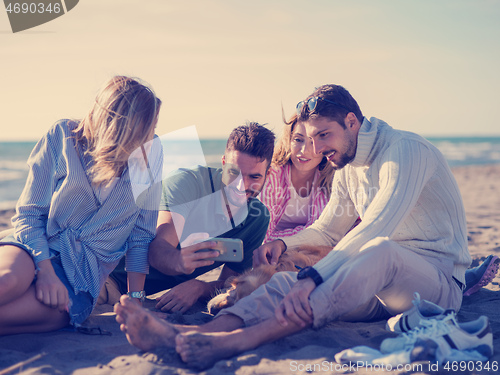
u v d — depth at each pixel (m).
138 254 2.72
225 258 2.59
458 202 2.61
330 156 2.71
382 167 2.52
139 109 2.42
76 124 2.60
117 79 2.49
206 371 1.91
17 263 2.22
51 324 2.38
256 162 2.90
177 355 2.02
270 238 3.61
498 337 2.32
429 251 2.55
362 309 2.58
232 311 2.25
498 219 6.96
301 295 2.13
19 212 2.49
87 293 2.51
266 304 2.25
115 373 1.91
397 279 2.30
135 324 2.03
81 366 2.00
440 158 2.60
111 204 2.57
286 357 2.06
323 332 2.34
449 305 2.49
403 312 2.45
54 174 2.50
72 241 2.51
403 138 2.56
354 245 2.25
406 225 2.61
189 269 2.53
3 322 2.21
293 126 3.64
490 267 3.21
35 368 1.94
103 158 2.40
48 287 2.29
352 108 2.66
